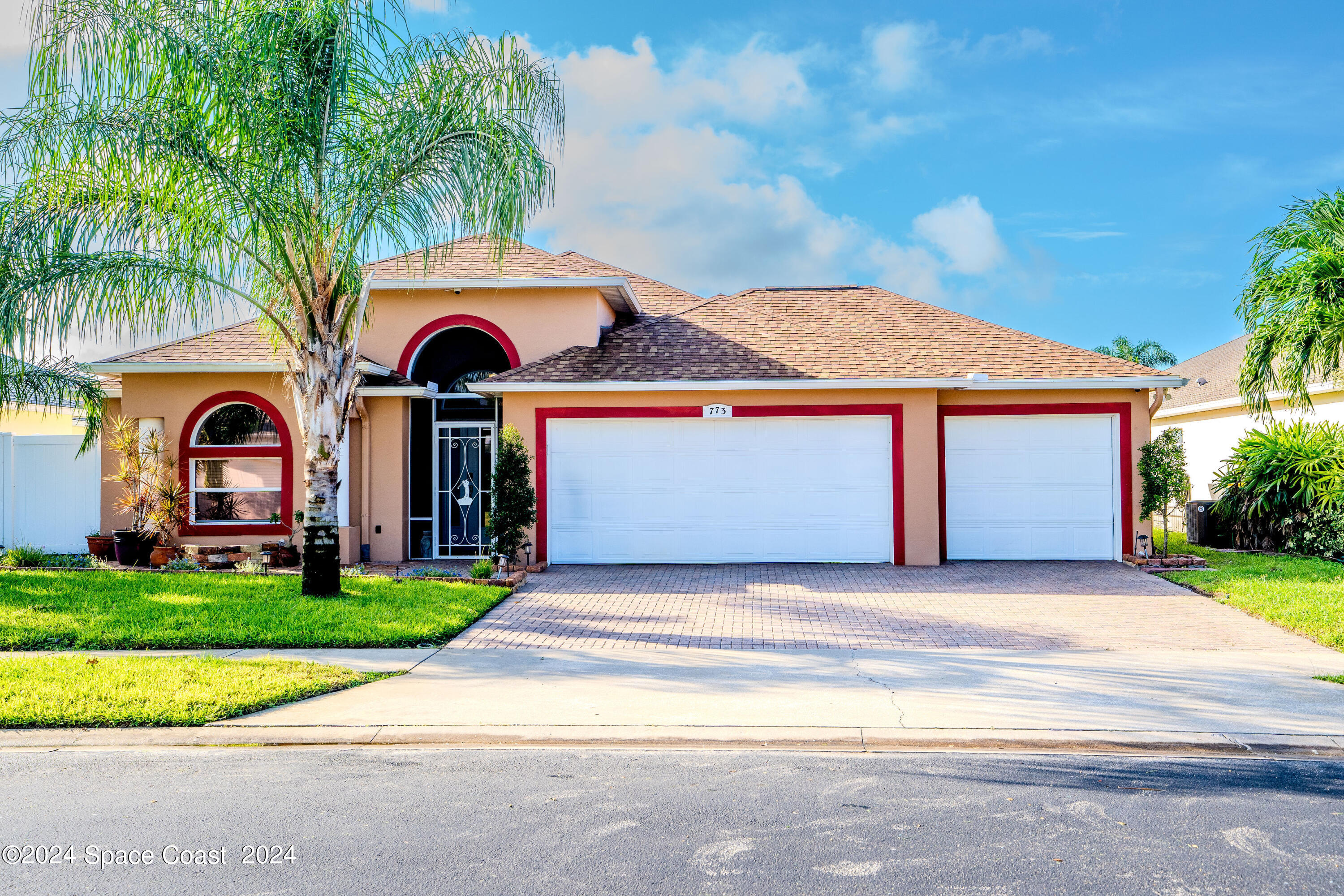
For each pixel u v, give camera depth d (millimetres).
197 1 10398
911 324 17188
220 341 16594
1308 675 7918
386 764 5945
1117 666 8289
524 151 11094
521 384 15070
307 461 11398
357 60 10898
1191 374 27250
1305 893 4098
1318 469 15602
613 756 6086
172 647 9031
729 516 15312
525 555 15156
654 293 21281
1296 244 13992
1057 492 15477
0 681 7516
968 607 11328
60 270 9867
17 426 22484
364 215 10859
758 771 5781
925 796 5305
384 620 10000
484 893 4105
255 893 4113
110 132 9797
